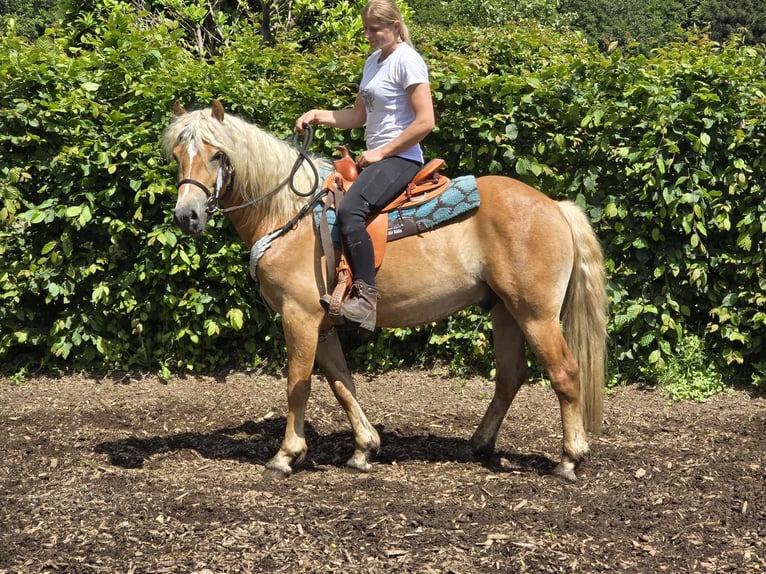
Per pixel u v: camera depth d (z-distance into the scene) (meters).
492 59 6.43
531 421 5.60
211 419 5.69
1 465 4.65
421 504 4.05
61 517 3.84
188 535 3.65
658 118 5.77
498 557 3.49
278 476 4.50
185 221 4.07
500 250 4.29
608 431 5.41
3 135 5.99
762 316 5.95
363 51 6.61
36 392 6.14
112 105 6.23
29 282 6.19
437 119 5.98
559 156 5.96
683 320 6.25
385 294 4.41
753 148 5.87
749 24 32.59
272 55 6.46
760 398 6.07
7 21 6.58
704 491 4.31
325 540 3.62
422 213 4.34
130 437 5.24
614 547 3.60
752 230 5.91
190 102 6.11
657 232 5.96
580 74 5.95
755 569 3.40
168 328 6.45
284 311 4.39
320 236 4.31
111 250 6.26
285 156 4.44
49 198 6.20
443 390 6.28
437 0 21.23
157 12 10.54
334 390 4.68
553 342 4.34
